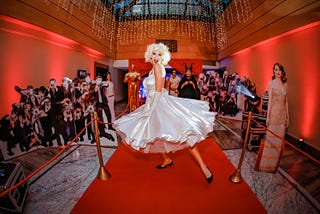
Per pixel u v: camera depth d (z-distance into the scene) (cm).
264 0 601
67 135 453
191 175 276
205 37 1064
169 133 201
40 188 282
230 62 952
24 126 401
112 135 451
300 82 477
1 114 415
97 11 845
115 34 1071
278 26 533
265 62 643
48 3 526
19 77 464
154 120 215
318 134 421
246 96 661
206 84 793
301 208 240
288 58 524
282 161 386
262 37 619
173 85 796
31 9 466
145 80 247
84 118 448
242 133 508
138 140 208
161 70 235
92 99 447
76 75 732
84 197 229
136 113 244
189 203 217
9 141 379
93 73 878
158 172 286
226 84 757
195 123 216
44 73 553
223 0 925
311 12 414
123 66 1106
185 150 364
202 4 987
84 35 737
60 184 292
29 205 244
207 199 224
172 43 1050
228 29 908
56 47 610
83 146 454
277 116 310
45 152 419
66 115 442
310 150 428
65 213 230
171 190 241
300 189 279
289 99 518
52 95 434
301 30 471
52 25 544
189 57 1059
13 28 445
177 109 227
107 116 454
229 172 290
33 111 414
